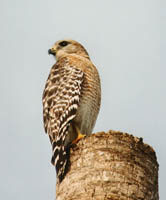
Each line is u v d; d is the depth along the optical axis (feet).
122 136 33.58
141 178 32.55
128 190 31.63
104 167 32.35
